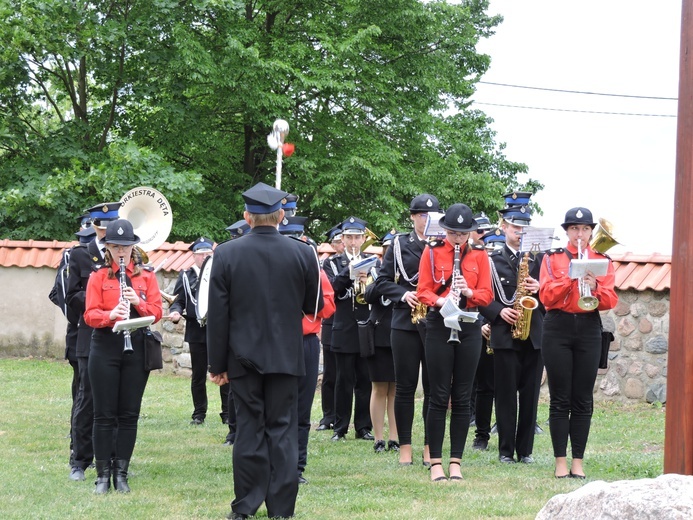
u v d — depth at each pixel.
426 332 7.59
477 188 25.45
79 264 7.76
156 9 22.00
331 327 10.63
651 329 12.09
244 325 6.18
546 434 10.34
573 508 4.39
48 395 12.73
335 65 23.27
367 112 26.00
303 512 6.41
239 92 22.88
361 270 8.70
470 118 30.00
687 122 5.74
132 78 23.06
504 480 7.58
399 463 8.36
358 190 24.39
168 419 11.23
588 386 7.68
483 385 9.38
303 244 6.48
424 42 26.36
